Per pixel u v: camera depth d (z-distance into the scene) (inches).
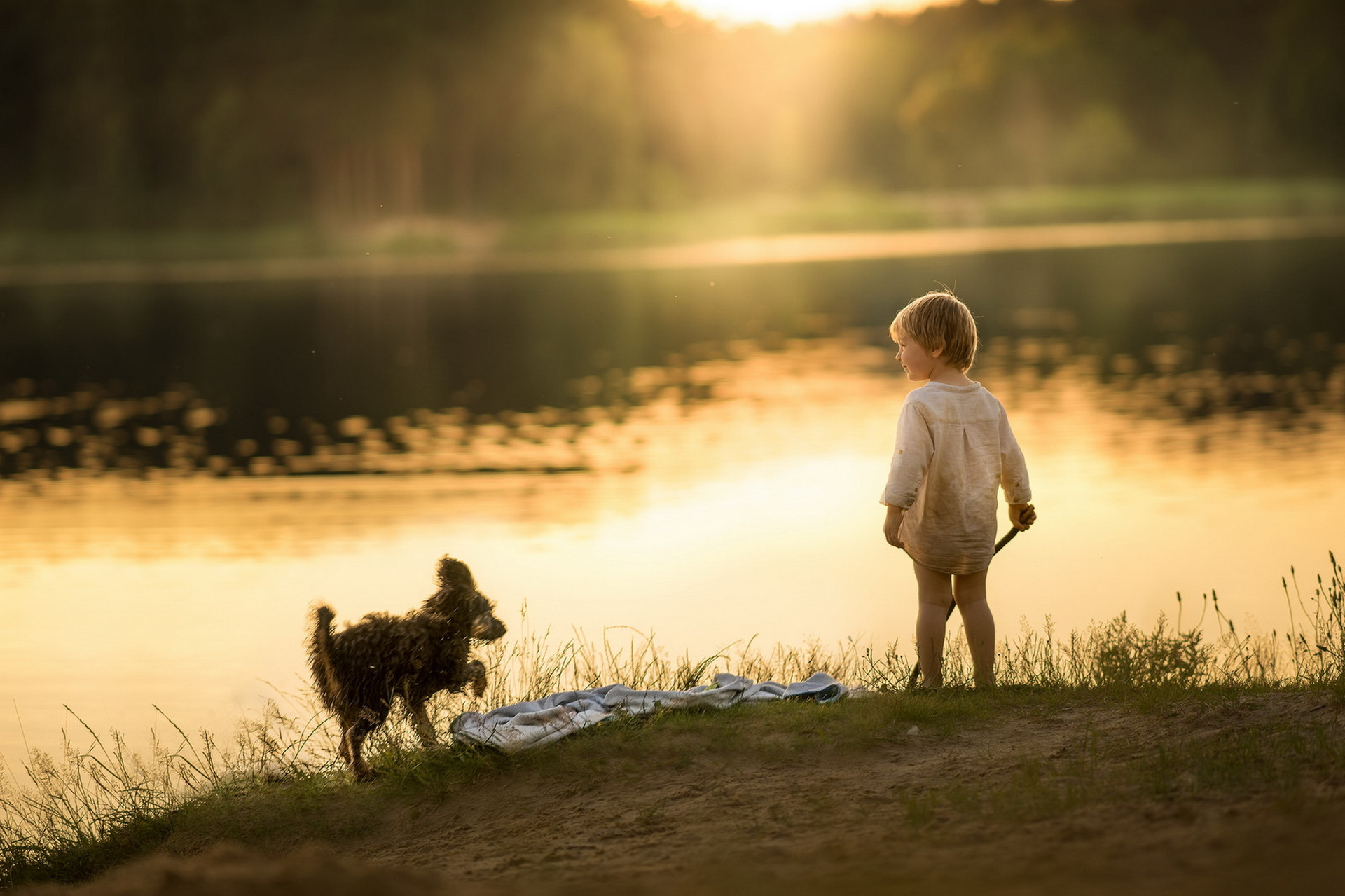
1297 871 160.9
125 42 4904.0
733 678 307.9
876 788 229.0
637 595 595.8
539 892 189.5
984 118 7751.0
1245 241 4148.6
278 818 275.4
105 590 625.0
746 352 1689.2
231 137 4913.9
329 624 283.7
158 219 4889.3
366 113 5054.1
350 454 1025.5
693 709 288.7
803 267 3575.3
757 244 5354.3
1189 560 617.9
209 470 967.6
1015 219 6958.7
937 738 258.7
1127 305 2191.2
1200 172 7701.8
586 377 1489.9
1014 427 1026.1
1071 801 203.0
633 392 1346.0
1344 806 179.9
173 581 639.1
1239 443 925.8
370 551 696.4
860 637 502.9
